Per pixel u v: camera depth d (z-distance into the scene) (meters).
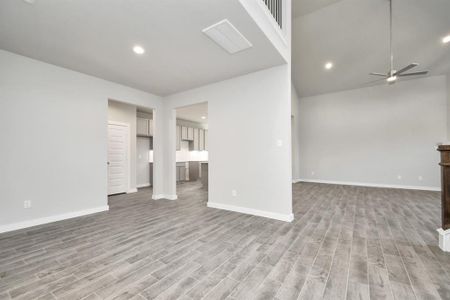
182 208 3.77
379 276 1.62
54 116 3.06
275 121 3.17
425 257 1.91
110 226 2.80
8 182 2.65
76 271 1.70
